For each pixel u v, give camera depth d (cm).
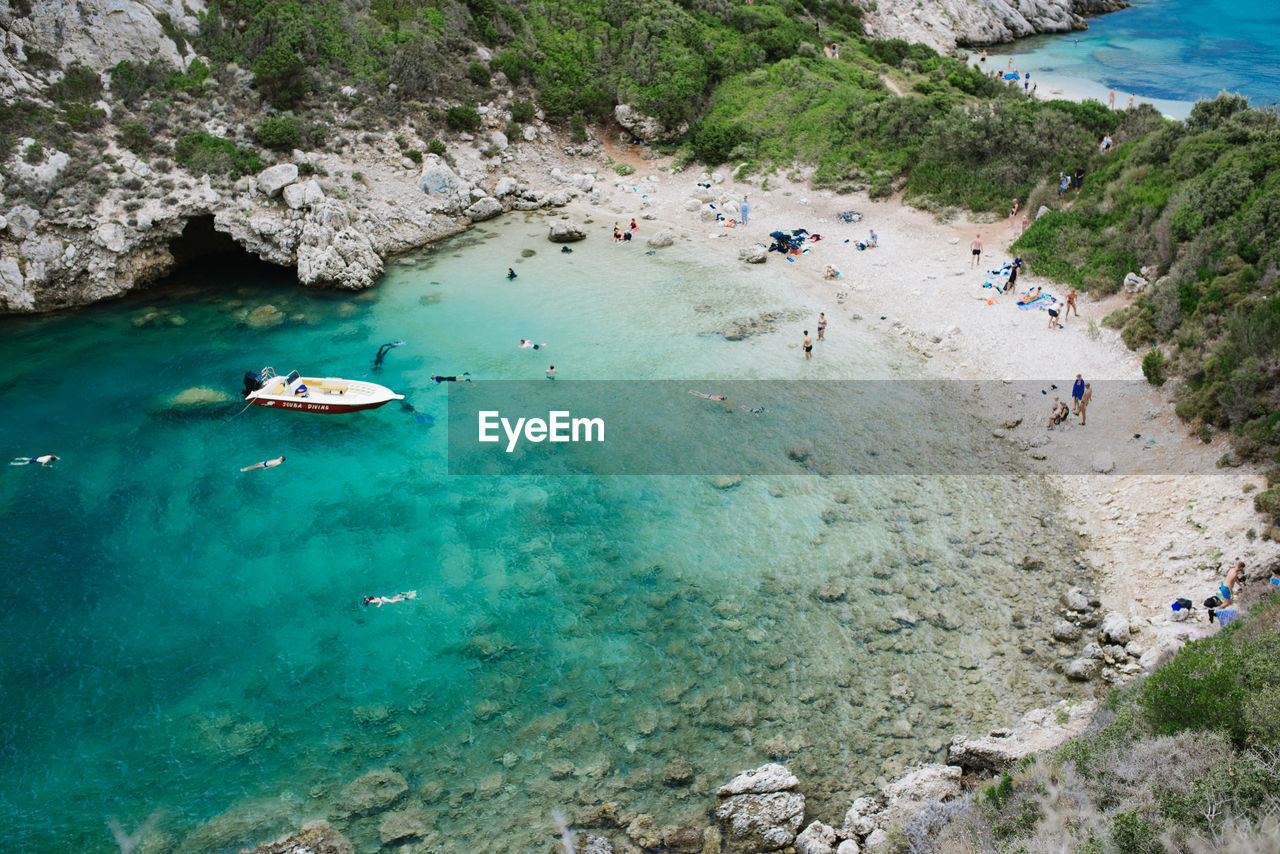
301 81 5622
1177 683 1636
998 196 5403
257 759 2144
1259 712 1495
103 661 2448
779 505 3050
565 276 5069
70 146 4781
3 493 3164
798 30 7894
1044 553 2773
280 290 4959
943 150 5766
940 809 1775
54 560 2839
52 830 1964
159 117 5138
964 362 3906
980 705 2236
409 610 2617
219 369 4053
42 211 4575
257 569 2800
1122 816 1331
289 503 3123
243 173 5091
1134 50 9912
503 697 2314
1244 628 1995
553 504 3092
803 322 4400
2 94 4716
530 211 6206
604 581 2723
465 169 6103
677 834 1911
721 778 2066
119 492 3186
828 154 6253
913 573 2712
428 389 3869
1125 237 4284
